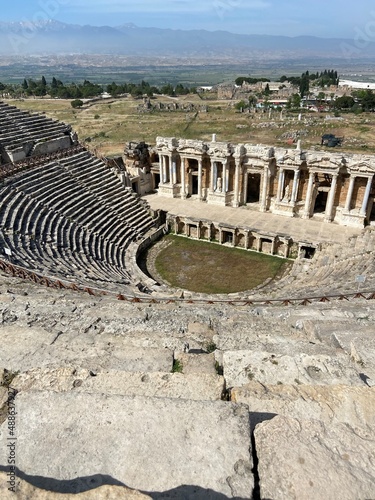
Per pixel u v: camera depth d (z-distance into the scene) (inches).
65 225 1422.2
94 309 577.9
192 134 4087.1
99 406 228.8
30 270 864.9
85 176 1749.5
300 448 195.8
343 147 3489.2
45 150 1764.3
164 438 207.8
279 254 1582.2
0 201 1322.6
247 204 1930.4
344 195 1699.1
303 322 489.4
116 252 1489.9
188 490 182.4
